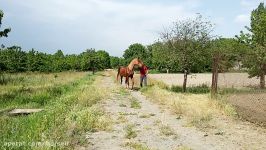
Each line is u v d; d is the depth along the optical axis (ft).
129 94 78.13
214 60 65.87
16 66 176.14
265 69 76.33
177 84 114.32
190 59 80.23
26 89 84.99
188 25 79.77
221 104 54.75
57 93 78.54
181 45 79.51
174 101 60.39
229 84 97.19
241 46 75.10
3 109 54.39
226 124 43.16
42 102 64.80
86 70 256.11
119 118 46.73
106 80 139.13
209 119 45.52
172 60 80.02
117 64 417.69
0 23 96.37
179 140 35.37
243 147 32.76
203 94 74.84
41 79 127.13
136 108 56.34
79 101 58.03
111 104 60.59
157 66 272.51
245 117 46.65
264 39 73.56
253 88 77.41
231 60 71.46
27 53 193.57
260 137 36.60
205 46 79.56
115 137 36.22
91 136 36.50
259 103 55.26
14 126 38.78
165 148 32.24
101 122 42.11
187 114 48.83
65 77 144.25
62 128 35.99
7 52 174.91
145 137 36.52
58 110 47.14
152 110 54.54
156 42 82.33
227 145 33.50
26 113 50.85
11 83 105.91
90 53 225.76
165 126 41.34
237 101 57.21
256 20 78.23
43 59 201.36
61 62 220.23
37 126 36.78
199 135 37.55
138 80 134.82
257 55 73.72
